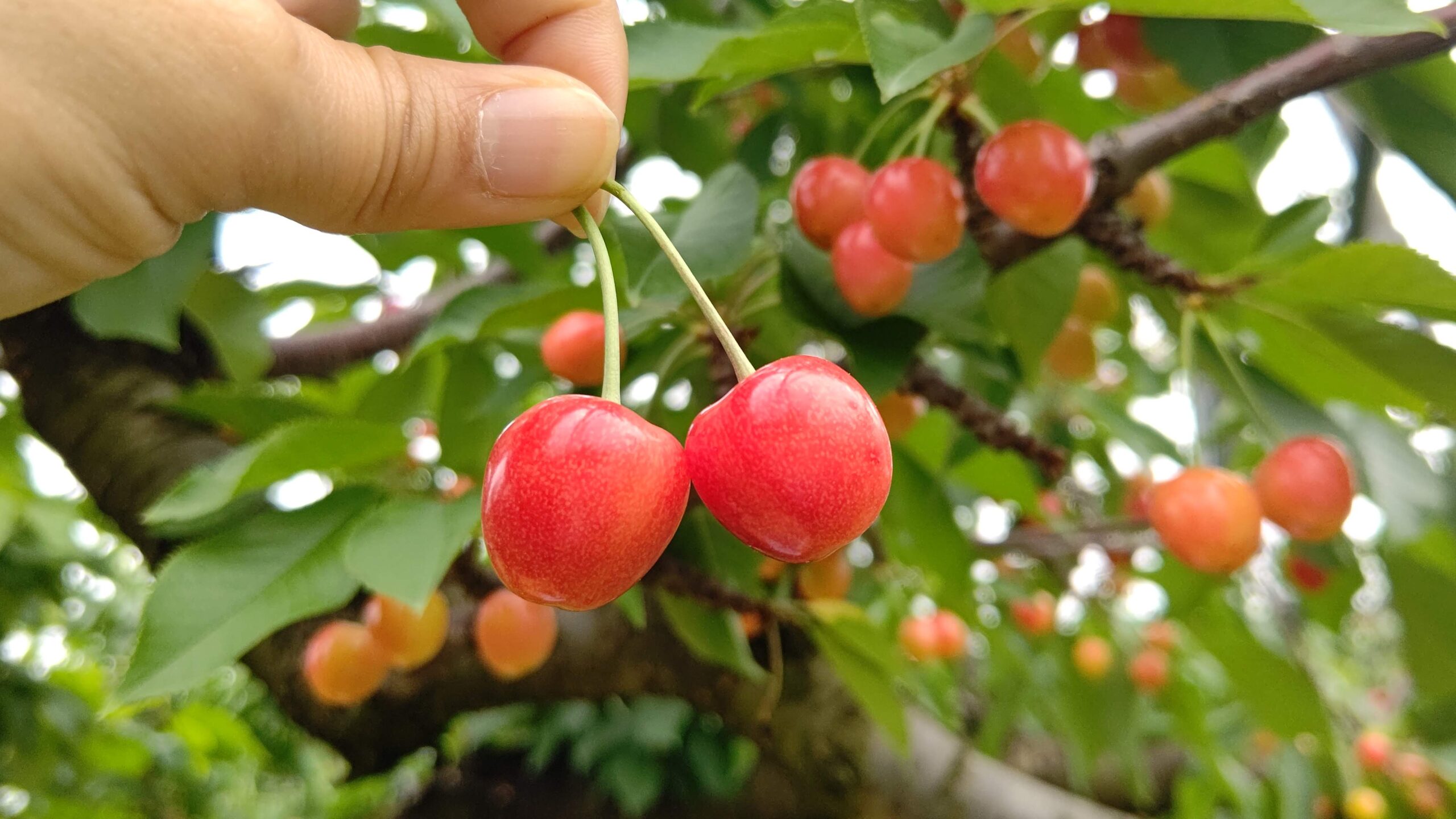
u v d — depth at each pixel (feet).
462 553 0.73
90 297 0.67
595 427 0.35
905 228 0.57
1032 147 0.56
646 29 0.62
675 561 0.76
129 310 0.68
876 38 0.48
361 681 0.70
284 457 0.52
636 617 0.74
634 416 0.36
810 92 1.09
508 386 0.77
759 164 1.12
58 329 0.89
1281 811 1.27
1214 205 0.80
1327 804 1.35
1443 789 1.28
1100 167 0.63
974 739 1.51
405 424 0.89
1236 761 1.50
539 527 0.34
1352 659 2.54
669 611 0.80
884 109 0.86
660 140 1.10
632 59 0.61
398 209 0.47
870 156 0.86
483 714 1.66
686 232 0.66
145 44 0.39
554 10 0.58
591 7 0.58
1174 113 0.62
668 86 1.04
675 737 1.53
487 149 0.45
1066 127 0.79
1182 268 0.68
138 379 0.90
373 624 0.69
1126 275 0.78
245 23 0.41
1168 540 0.65
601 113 0.47
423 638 0.69
